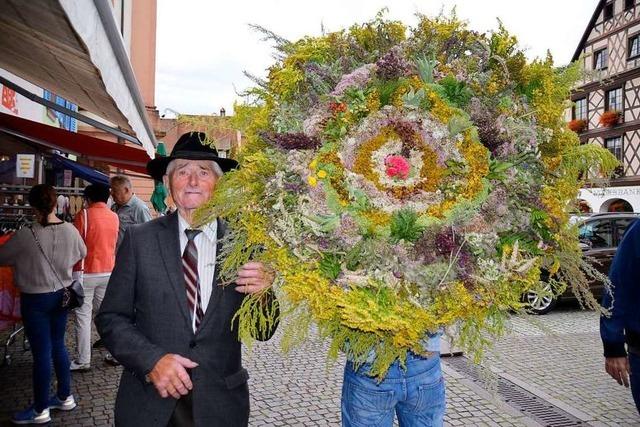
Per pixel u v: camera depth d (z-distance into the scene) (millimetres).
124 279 1859
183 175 2012
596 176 1790
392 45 1782
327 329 1621
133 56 17906
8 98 7047
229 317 1859
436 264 1600
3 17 2270
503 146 1690
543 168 1746
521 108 1741
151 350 1715
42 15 1977
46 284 3508
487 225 1660
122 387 1875
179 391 1678
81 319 4648
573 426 3760
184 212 1989
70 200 8477
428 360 1968
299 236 1596
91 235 4648
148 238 1913
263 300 1720
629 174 21734
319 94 1775
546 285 1744
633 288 2234
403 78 1710
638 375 2229
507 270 1618
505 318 1692
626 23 22484
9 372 4652
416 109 1719
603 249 7812
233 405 1848
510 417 3896
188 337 1812
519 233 1716
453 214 1662
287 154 1688
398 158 1699
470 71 1761
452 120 1695
